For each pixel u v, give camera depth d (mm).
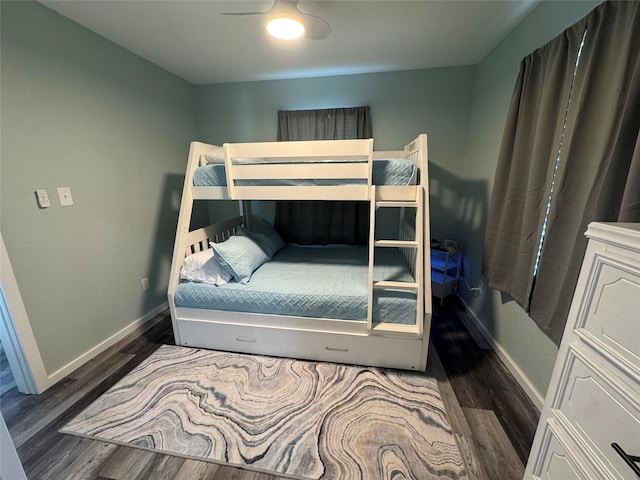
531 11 1783
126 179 2336
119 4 1670
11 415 1579
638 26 1022
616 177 1084
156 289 2736
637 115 1020
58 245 1826
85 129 1967
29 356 1674
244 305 1985
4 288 1554
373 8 1751
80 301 1991
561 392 859
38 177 1697
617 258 680
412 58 2553
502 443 1393
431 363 1994
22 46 1586
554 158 1479
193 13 1774
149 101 2555
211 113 3312
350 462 1304
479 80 2643
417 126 2980
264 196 2045
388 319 1850
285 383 1806
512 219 1874
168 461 1322
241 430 1475
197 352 2141
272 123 3227
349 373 1891
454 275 2979
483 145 2523
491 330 2225
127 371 1937
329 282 2045
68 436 1449
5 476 627
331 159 1978
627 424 645
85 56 1939
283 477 1250
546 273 1468
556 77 1459
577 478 771
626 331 658
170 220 2893
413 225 2680
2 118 1520
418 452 1347
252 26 1934
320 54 2430
